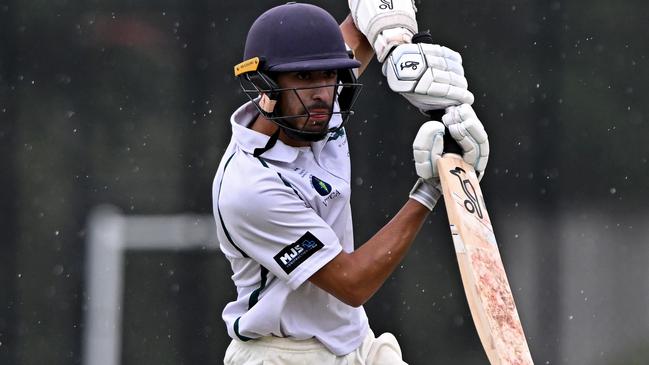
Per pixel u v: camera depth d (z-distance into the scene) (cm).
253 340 1327
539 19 2727
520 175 2759
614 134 2739
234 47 2781
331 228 1295
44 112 2825
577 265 2761
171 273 2869
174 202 2848
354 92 1294
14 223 2833
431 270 2730
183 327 2866
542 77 2739
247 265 1307
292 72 1219
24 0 2805
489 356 1237
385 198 2691
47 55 2814
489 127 2744
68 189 2834
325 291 1284
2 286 2834
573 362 2766
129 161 2823
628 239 2752
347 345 1330
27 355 2833
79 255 2842
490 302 1245
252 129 1305
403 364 1372
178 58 2797
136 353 2866
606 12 2720
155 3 2794
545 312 2770
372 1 1388
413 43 1328
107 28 2811
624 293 2759
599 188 2748
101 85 2819
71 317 2848
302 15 1231
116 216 2841
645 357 2736
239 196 1252
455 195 1245
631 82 2727
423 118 2683
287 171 1267
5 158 2828
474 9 2733
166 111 2814
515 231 2769
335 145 1334
